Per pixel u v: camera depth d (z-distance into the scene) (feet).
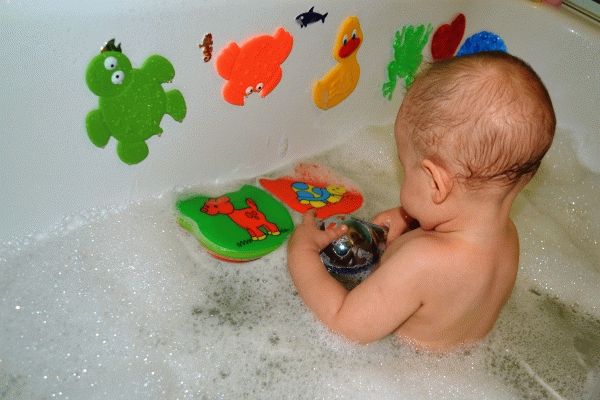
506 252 2.61
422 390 2.82
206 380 2.74
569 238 3.92
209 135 3.14
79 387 2.58
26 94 2.38
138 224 3.05
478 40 4.37
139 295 2.94
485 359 3.01
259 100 3.26
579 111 4.33
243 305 3.07
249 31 2.94
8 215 2.64
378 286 2.58
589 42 4.17
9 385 2.51
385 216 3.29
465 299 2.57
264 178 3.59
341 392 2.77
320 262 2.94
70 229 2.86
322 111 3.70
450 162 2.33
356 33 3.51
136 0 2.50
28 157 2.53
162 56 2.69
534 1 4.36
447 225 2.52
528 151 2.25
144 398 2.63
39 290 2.76
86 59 2.46
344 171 3.98
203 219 3.10
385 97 4.05
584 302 3.56
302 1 3.09
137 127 2.80
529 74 2.30
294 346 2.91
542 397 2.91
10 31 2.23
